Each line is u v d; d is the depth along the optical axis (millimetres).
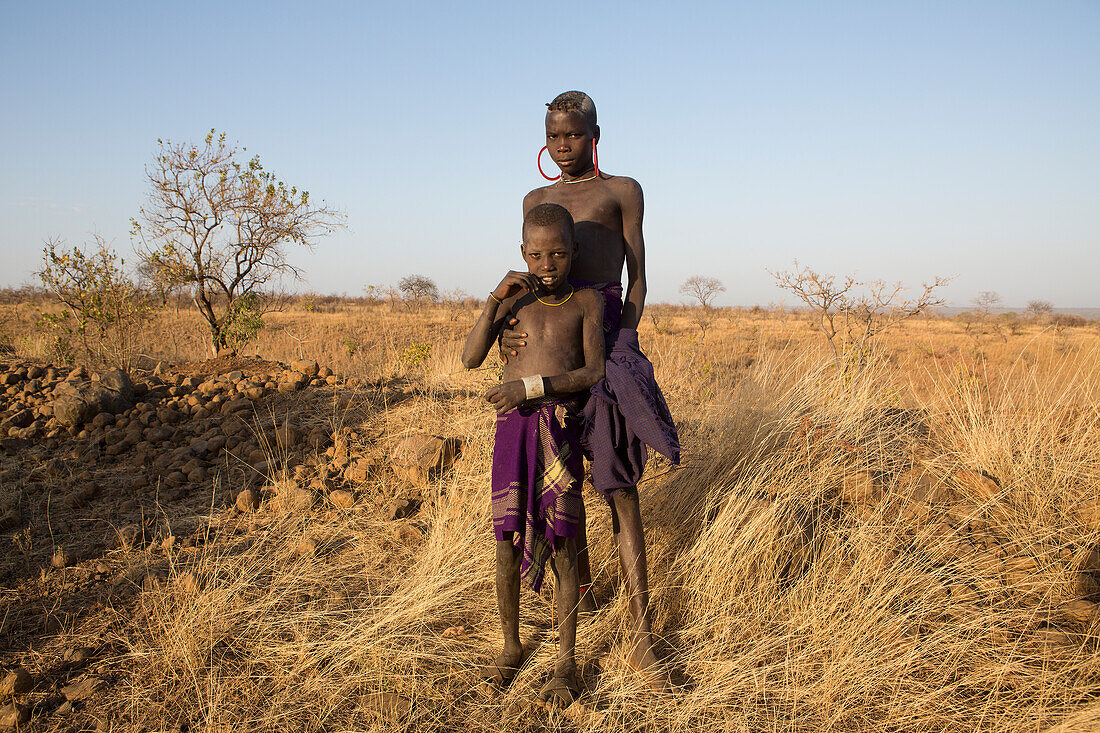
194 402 5504
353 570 3559
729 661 2867
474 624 3213
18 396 5730
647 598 3012
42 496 4273
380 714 2615
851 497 3859
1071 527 3516
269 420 5258
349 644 2943
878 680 2748
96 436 5066
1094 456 4145
